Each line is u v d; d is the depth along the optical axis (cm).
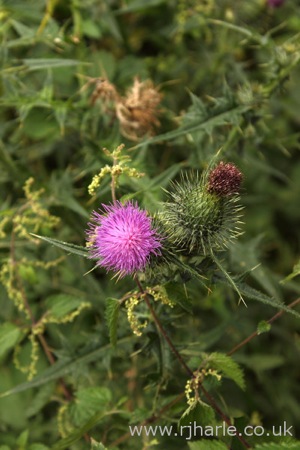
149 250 50
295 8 74
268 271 69
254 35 62
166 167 70
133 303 52
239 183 52
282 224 78
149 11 74
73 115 67
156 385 56
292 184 79
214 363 53
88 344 58
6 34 69
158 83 74
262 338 70
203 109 59
